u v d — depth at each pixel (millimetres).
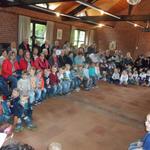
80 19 8180
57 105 4711
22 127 3410
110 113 4555
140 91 6957
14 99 3434
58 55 6664
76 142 3164
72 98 5367
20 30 6891
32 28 7602
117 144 3227
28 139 3109
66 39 9234
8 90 4195
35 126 3525
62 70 5652
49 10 7008
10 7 6395
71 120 3957
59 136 3295
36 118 3877
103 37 11289
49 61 6207
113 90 6711
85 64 6961
